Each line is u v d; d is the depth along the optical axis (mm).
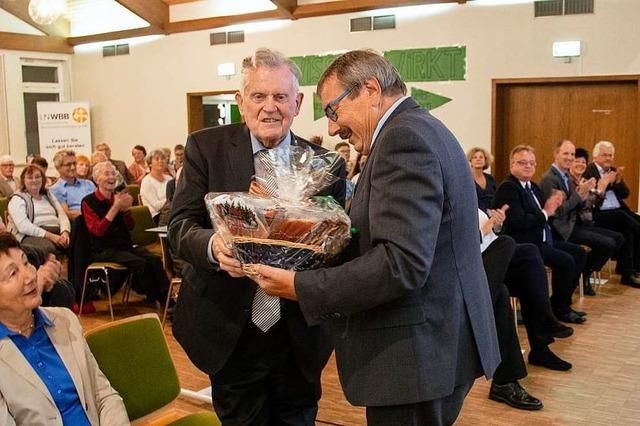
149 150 11398
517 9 7602
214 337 1979
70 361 1975
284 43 9430
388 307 1477
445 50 8102
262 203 1534
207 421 2191
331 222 1489
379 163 1437
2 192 7402
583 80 7359
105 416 1992
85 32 11969
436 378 1469
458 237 1512
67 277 5387
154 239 5941
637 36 7004
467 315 1550
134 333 2225
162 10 10648
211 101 11414
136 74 11352
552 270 4887
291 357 2074
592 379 3818
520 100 7949
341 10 8742
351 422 3301
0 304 1880
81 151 11516
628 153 7379
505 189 4816
